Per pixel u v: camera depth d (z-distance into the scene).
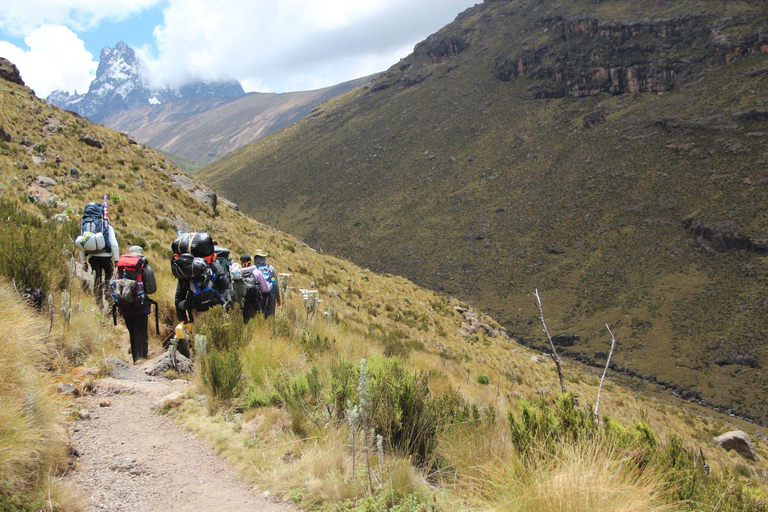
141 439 4.02
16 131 26.12
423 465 3.79
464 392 8.83
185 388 5.30
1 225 7.48
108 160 28.61
